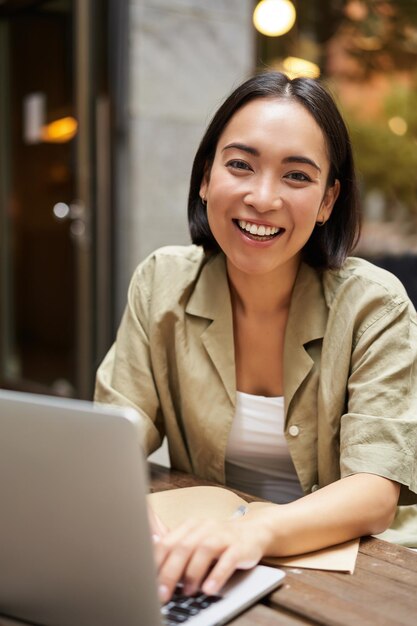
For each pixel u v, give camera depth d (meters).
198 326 1.39
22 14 4.09
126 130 3.58
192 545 0.88
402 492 1.17
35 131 4.09
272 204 1.15
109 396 1.42
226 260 1.39
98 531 0.76
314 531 1.00
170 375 1.42
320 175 1.19
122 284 3.66
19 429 0.76
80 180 3.72
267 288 1.31
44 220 4.07
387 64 4.11
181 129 3.66
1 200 4.41
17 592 0.82
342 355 1.27
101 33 3.59
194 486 1.29
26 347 4.37
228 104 1.23
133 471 0.72
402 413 1.18
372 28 4.10
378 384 1.20
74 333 3.87
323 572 0.94
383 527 1.09
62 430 0.74
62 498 0.76
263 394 1.37
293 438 1.33
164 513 1.12
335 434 1.29
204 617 0.82
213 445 1.37
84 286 3.74
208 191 1.23
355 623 0.81
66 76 3.81
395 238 4.02
